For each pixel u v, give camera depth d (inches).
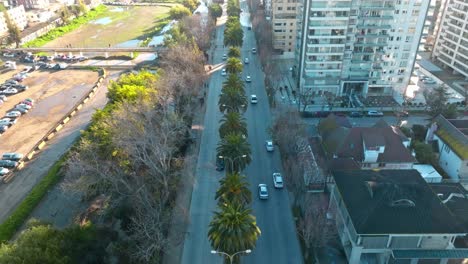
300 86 4362.7
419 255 1927.9
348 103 4099.4
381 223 1911.9
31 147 3425.2
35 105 4286.4
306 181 2716.5
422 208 1985.7
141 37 6988.2
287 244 2324.1
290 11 5452.8
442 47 5103.3
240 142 2689.5
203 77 4407.0
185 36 5447.8
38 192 2726.4
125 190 2620.6
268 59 4909.0
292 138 2997.0
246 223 1877.5
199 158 3203.7
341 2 3671.3
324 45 3932.1
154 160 2655.0
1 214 2608.3
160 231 2197.3
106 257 2012.8
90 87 4790.8
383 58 4013.3
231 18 6776.6
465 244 2075.5
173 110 3651.6
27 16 7829.7
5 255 1662.2
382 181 2196.1
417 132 3412.9
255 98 4215.1
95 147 2696.9
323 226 2158.0
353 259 2021.4
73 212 2583.7
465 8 4534.9
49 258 1664.6
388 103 4111.7
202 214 2578.7
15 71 5378.9
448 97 3949.3
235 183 2209.6
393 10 3725.4
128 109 2920.8
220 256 2231.8
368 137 2770.7
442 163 3110.2
